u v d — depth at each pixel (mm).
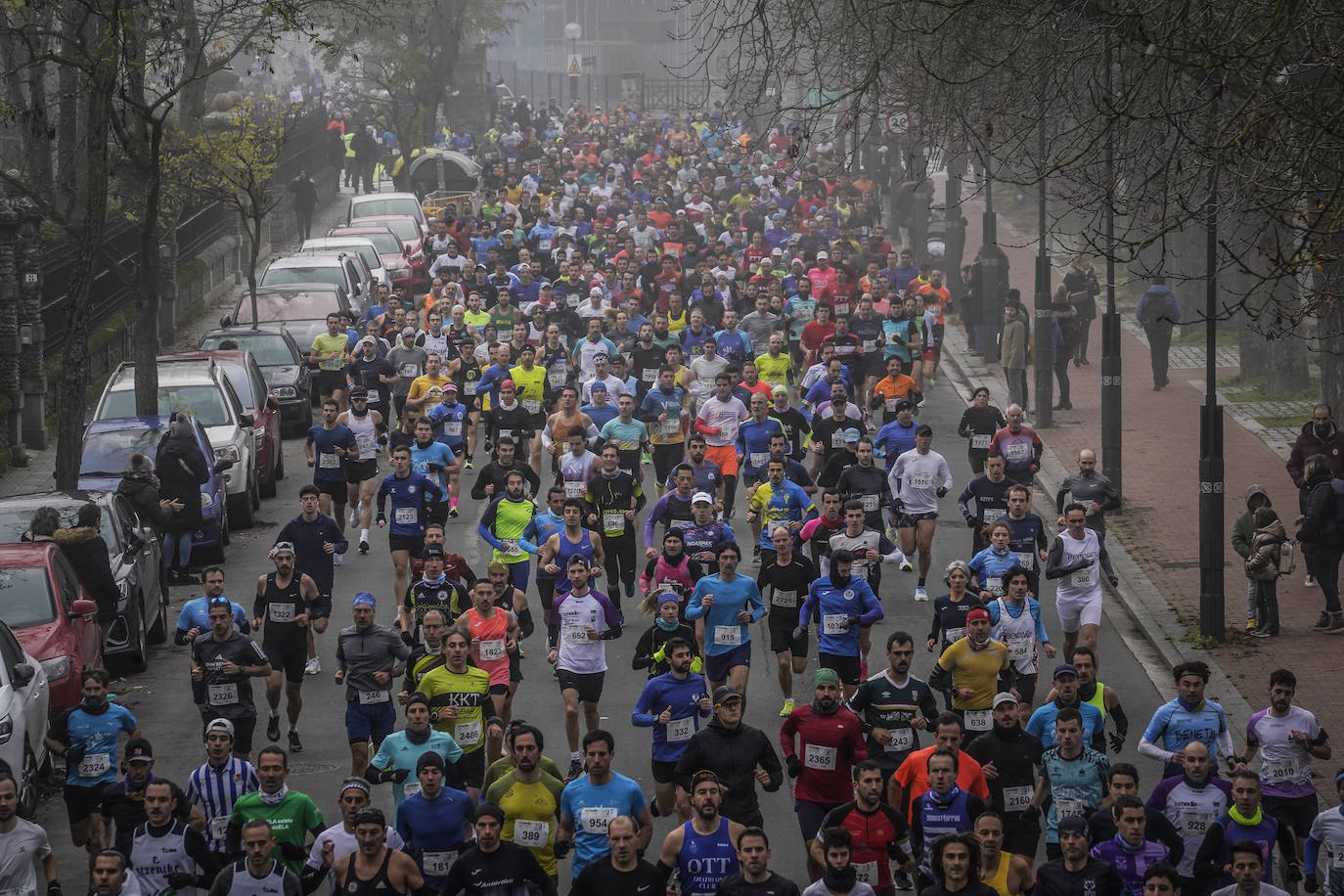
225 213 173250
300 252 147875
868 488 73688
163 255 133875
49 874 43000
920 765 44156
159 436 84062
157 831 42531
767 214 175125
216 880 40594
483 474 69875
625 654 68875
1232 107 59219
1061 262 174500
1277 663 66062
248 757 56656
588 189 198125
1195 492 91688
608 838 40688
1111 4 58594
